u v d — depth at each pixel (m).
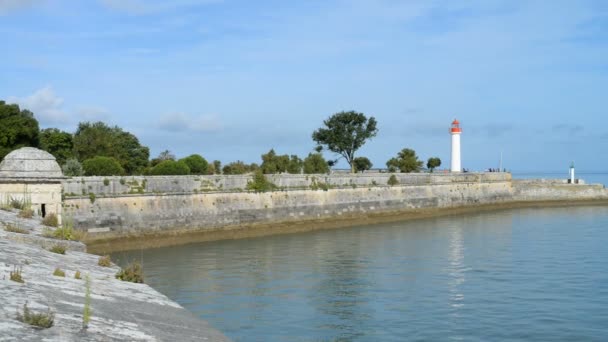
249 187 63.75
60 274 11.79
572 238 56.41
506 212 93.06
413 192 86.69
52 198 27.41
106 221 50.16
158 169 65.94
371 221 77.06
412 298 31.09
